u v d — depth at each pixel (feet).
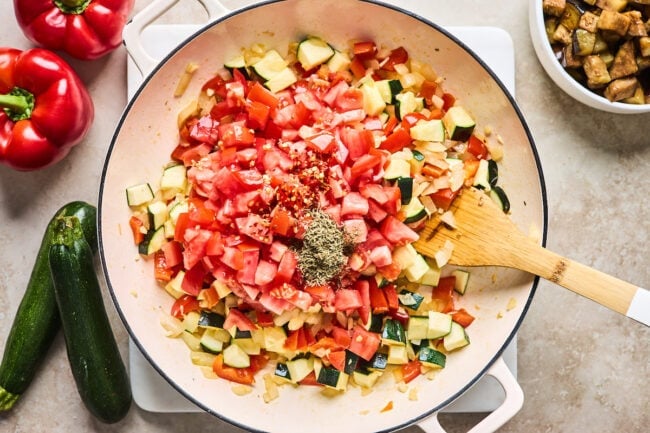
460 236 2.19
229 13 2.14
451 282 2.30
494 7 2.44
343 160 2.12
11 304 2.44
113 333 2.40
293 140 2.18
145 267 2.27
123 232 2.25
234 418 2.25
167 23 2.43
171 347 2.28
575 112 2.45
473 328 2.29
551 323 2.45
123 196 2.24
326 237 2.07
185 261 2.15
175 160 2.30
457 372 2.26
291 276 2.09
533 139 2.29
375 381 2.28
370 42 2.27
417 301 2.25
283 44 2.28
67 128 2.29
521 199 2.25
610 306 2.08
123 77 2.44
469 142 2.29
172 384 2.17
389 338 2.22
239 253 2.09
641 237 2.46
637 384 2.45
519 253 2.14
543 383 2.45
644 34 2.23
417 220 2.17
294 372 2.25
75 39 2.30
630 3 2.27
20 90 2.30
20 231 2.43
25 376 2.32
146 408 2.35
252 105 2.16
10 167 2.38
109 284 2.15
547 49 2.30
